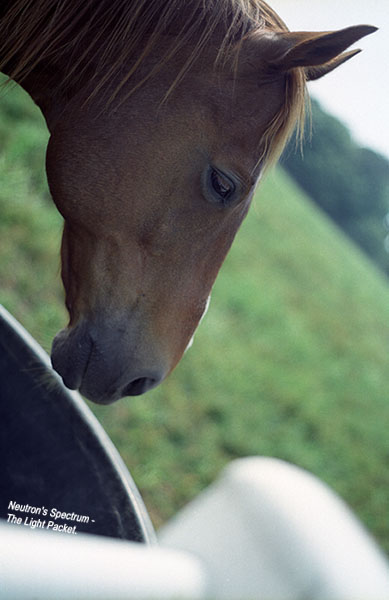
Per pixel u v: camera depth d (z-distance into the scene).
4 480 1.22
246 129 1.54
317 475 4.20
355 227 21.98
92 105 1.64
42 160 4.18
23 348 1.21
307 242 9.84
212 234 1.59
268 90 1.56
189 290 1.62
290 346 5.67
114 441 3.11
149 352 1.62
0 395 1.22
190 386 3.98
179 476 3.28
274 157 1.61
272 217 9.49
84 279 1.66
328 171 20.73
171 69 1.59
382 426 5.59
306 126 1.71
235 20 1.59
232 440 3.79
